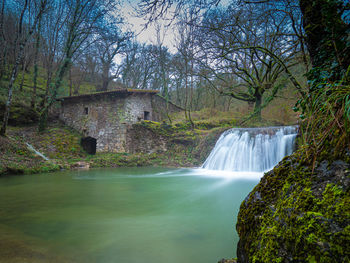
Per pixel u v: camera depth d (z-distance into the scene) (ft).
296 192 3.45
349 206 2.61
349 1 5.35
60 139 51.80
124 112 52.95
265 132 34.24
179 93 100.94
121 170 36.45
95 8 54.70
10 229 9.00
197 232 8.68
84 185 20.98
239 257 4.20
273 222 3.44
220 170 37.86
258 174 31.09
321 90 4.08
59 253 6.75
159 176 28.99
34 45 59.36
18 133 49.96
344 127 3.35
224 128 46.50
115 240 7.84
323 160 3.52
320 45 6.11
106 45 80.89
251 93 49.93
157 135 50.42
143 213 11.52
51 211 11.91
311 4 6.18
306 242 2.69
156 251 6.91
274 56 18.63
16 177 25.12
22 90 67.00
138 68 96.68
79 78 98.27
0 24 51.39
